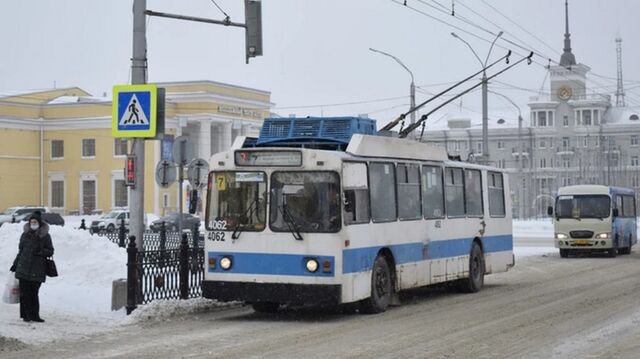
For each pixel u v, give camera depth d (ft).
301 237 47.44
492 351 37.01
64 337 41.68
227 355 36.29
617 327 44.11
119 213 209.26
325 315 51.03
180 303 51.42
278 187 48.39
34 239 45.27
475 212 67.82
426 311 52.75
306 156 48.03
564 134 373.81
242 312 53.01
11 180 279.49
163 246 94.48
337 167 47.62
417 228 57.31
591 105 370.12
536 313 50.65
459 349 37.55
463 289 66.08
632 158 366.22
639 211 360.07
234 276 48.52
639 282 71.46
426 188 59.36
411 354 36.32
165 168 64.85
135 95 54.65
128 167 55.42
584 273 83.25
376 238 51.42
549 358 35.24
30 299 45.39
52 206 286.87
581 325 45.06
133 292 49.83
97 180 282.36
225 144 280.72
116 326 45.83
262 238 48.14
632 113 371.97
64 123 286.25
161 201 266.98
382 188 52.90
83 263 66.39
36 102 290.97
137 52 56.34
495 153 384.68
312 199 47.70
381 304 52.03
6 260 68.49
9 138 279.08
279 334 42.75
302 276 47.29
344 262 47.42
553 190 373.40
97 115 283.38
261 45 61.46
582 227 112.57
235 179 49.32
